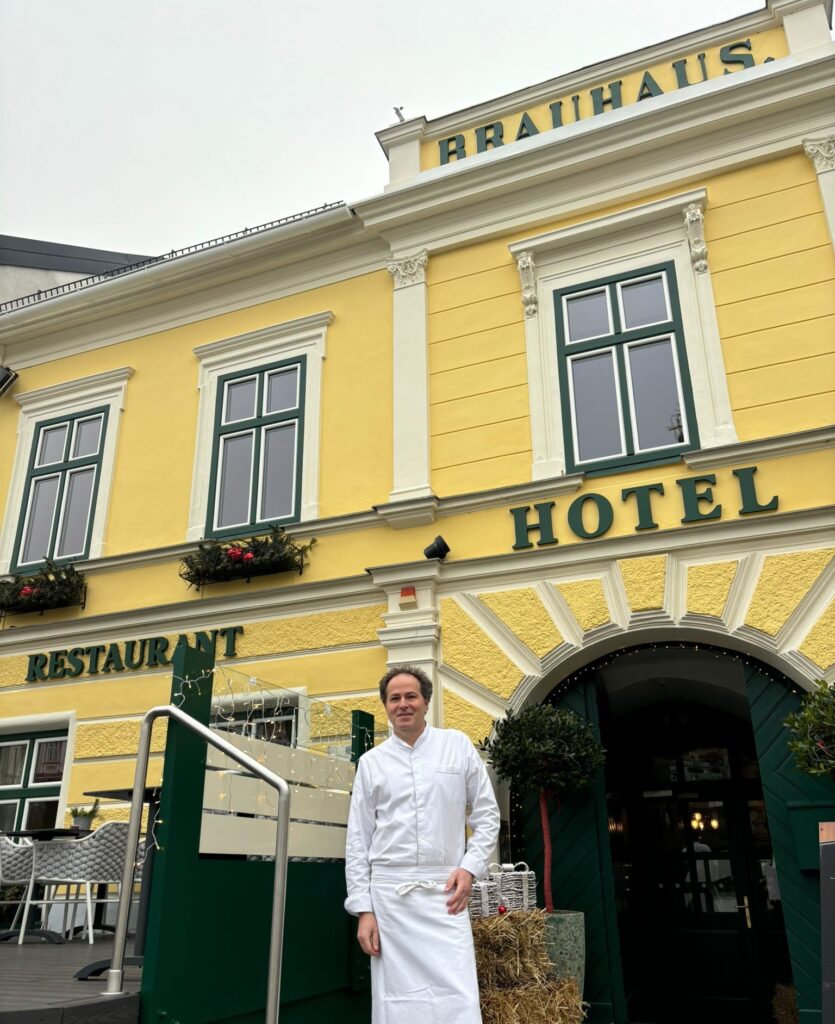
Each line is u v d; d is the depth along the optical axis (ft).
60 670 28.30
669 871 31.58
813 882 19.08
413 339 27.09
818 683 18.76
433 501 24.38
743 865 30.91
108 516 30.25
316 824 15.74
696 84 25.90
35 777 28.35
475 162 27.91
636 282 25.25
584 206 26.23
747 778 31.94
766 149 24.59
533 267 26.35
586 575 22.54
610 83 27.58
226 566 26.05
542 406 24.81
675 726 33.42
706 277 24.20
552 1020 15.20
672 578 21.59
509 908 16.21
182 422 30.30
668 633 21.59
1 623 30.09
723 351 23.34
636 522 22.40
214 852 12.67
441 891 11.18
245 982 12.78
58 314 33.53
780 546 20.98
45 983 12.89
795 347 22.63
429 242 28.07
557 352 25.32
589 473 23.44
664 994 30.09
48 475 32.12
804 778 19.83
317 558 26.00
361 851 11.80
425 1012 10.45
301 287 30.09
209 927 12.20
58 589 28.60
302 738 16.49
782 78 24.29
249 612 26.27
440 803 11.75
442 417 26.04
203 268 31.17
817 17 25.35
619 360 24.64
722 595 21.06
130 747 26.40
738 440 22.33
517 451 24.71
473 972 10.78
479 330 26.53
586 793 21.38
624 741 33.55
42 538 31.58
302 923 14.61
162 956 11.23
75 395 32.71
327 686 24.45
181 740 12.34
